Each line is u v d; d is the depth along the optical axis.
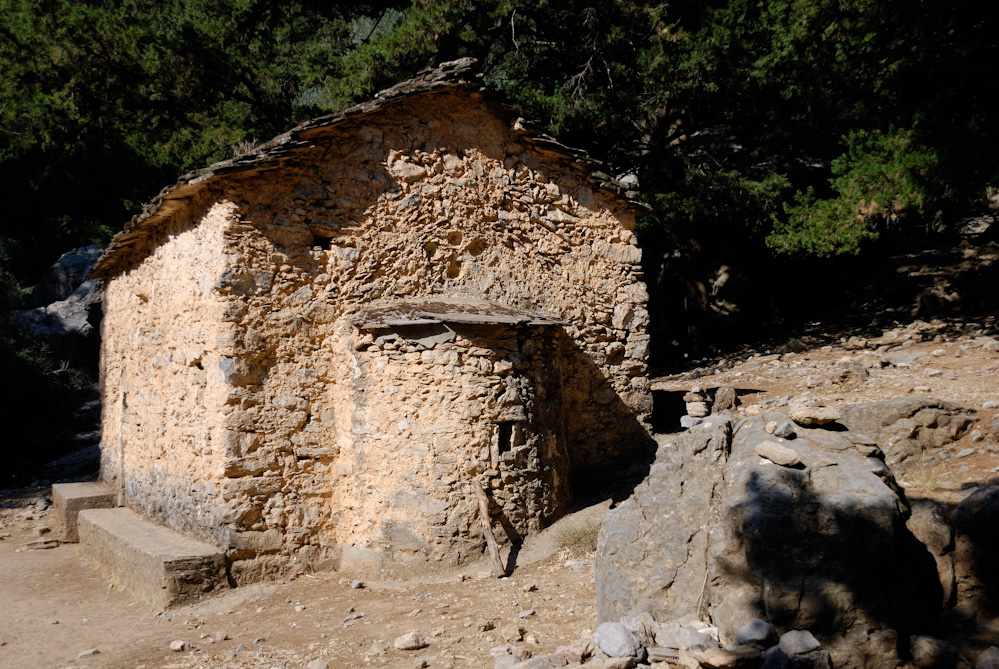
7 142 21.06
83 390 28.22
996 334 13.66
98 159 22.28
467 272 10.91
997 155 12.27
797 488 5.84
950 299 17.19
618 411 11.91
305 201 10.05
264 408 9.63
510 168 11.41
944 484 7.34
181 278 10.58
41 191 24.66
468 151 11.05
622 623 5.82
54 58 20.09
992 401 9.12
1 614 9.43
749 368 16.67
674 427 12.98
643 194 19.69
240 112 24.70
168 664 7.13
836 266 23.02
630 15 18.61
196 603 8.98
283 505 9.65
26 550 12.68
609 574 6.33
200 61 21.61
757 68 17.98
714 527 5.97
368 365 9.69
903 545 5.65
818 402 11.52
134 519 11.56
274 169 9.81
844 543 5.49
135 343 12.43
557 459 10.11
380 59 18.09
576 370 11.60
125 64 21.19
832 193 21.11
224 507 9.38
